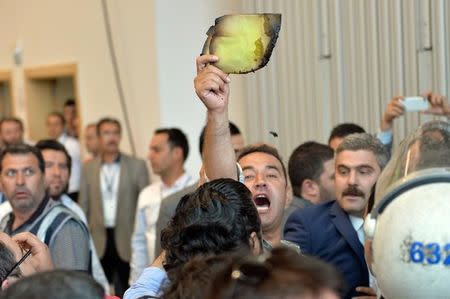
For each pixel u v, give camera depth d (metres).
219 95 2.21
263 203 2.93
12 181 3.54
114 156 6.73
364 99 5.71
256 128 6.55
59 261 3.45
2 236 2.49
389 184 1.65
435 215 1.46
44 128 9.18
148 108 7.25
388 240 1.50
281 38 6.24
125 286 6.63
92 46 7.91
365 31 5.67
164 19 7.08
